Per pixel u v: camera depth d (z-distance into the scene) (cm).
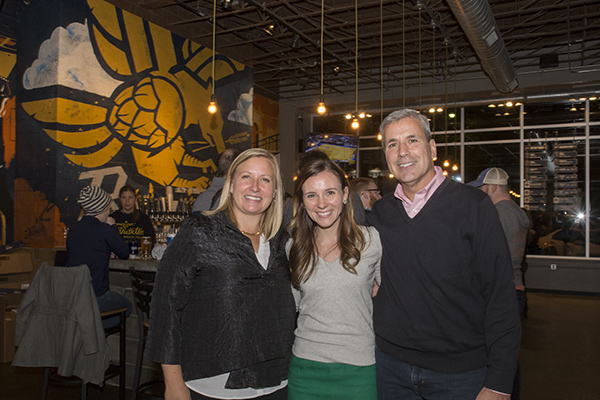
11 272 484
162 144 668
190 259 145
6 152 551
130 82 618
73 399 324
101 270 311
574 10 731
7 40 552
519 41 864
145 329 306
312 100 1112
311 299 166
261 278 155
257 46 873
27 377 369
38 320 275
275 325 156
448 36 777
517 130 1016
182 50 709
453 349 160
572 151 968
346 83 1031
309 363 161
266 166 159
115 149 595
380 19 692
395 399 172
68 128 537
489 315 156
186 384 147
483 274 157
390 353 171
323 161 169
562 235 955
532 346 504
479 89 956
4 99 548
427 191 167
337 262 166
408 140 165
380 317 173
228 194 161
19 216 554
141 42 635
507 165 1021
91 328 267
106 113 584
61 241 527
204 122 749
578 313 705
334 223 170
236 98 828
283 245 168
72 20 543
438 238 160
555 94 942
